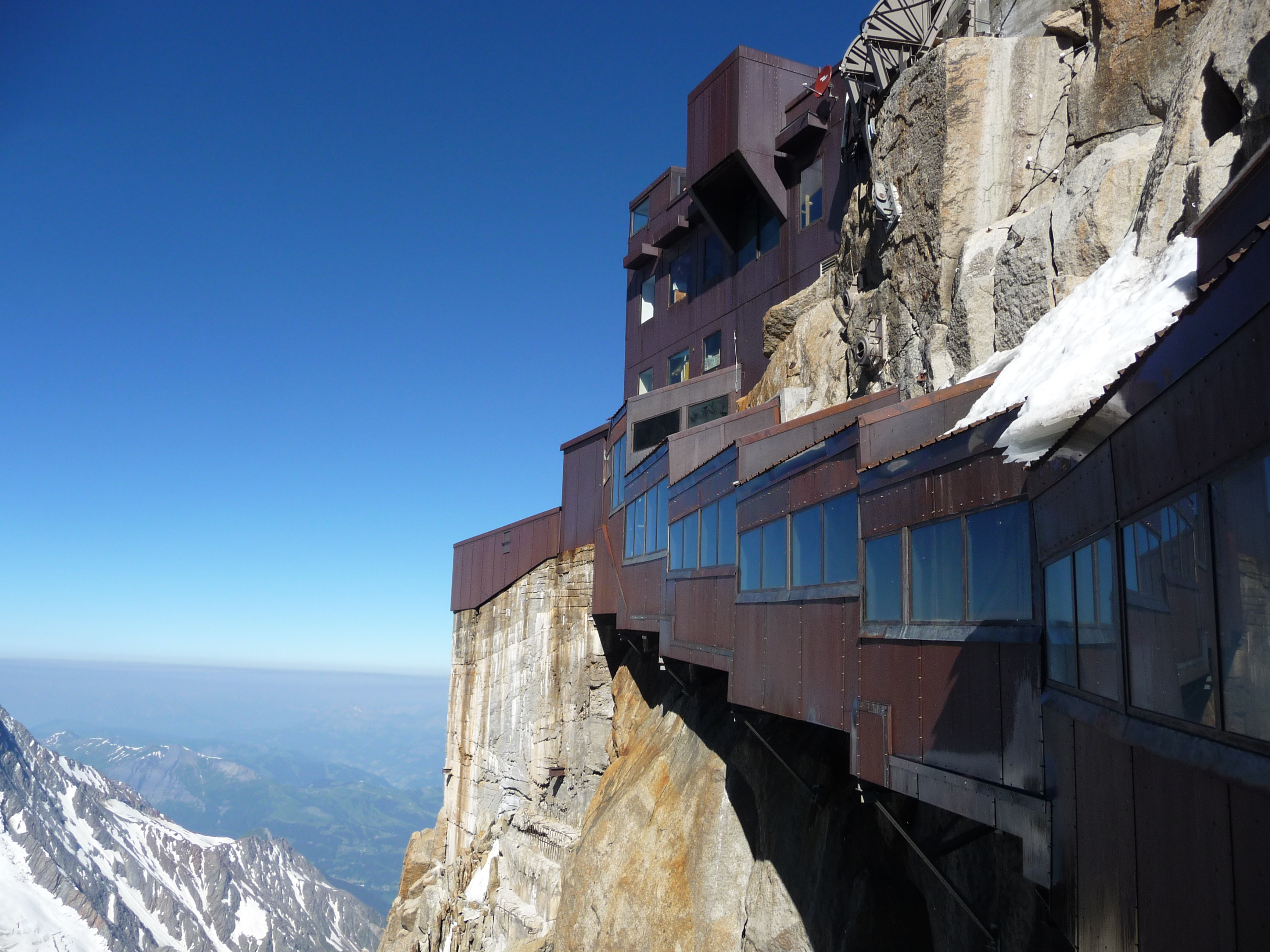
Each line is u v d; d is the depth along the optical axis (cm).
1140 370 466
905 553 934
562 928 2017
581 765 3011
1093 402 536
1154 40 1298
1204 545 385
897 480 962
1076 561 587
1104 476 528
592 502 3189
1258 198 486
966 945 971
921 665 880
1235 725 353
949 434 848
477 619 3894
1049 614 647
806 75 2983
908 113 1761
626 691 2812
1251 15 878
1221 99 947
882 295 1838
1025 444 687
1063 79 1523
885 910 1135
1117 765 496
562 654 3228
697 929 1573
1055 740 617
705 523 1850
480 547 3978
